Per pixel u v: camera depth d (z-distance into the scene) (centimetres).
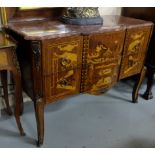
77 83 142
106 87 160
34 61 117
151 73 195
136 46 163
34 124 165
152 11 181
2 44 114
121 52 155
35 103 130
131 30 151
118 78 168
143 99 207
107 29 136
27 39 110
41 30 126
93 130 162
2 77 156
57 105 190
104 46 140
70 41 123
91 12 147
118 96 210
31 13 155
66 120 171
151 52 190
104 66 148
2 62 116
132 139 155
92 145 147
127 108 191
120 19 172
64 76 132
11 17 148
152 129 166
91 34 130
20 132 152
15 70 125
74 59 131
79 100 200
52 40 116
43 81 125
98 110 186
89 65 140
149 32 167
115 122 172
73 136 155
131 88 226
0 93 173
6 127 161
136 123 172
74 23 144
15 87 133
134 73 179
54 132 157
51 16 164
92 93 154
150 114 184
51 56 120
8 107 170
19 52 140
